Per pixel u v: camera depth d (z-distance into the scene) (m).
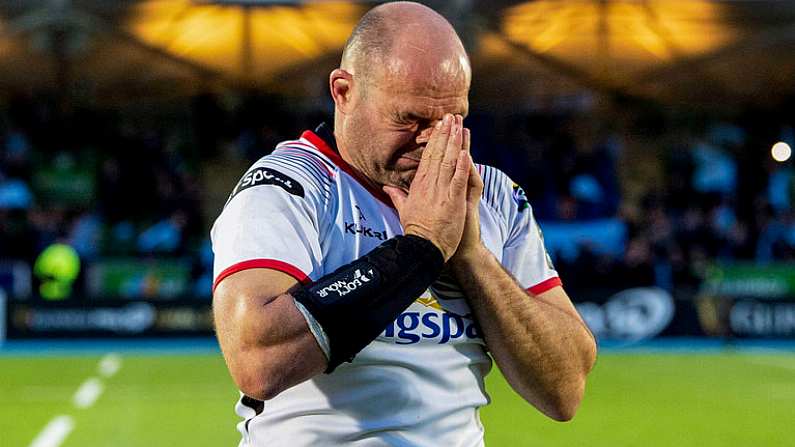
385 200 8.75
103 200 67.62
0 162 70.00
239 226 8.15
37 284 58.81
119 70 70.19
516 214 9.59
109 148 73.50
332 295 7.75
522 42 65.12
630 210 69.44
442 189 8.21
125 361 47.72
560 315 9.00
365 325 7.77
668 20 62.06
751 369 46.38
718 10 60.25
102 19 61.03
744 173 73.31
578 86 72.75
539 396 8.98
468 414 8.82
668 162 76.19
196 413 33.34
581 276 59.28
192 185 68.81
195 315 56.03
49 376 42.34
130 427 30.95
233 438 29.36
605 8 60.25
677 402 36.50
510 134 73.62
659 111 77.31
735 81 72.88
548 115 74.31
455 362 8.70
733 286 61.91
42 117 73.50
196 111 74.56
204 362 47.19
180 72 70.69
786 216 68.19
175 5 59.59
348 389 8.34
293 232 8.18
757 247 66.50
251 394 7.79
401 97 8.18
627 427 31.42
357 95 8.42
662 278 62.06
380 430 8.34
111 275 58.81
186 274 59.28
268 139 74.94
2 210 61.56
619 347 56.81
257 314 7.71
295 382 7.77
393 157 8.37
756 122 76.94
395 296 7.90
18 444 28.53
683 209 71.38
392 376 8.39
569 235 67.69
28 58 67.75
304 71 69.88
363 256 8.08
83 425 31.33
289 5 60.12
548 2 59.00
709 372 45.22
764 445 29.20
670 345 57.19
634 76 71.31
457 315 8.70
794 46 65.81
